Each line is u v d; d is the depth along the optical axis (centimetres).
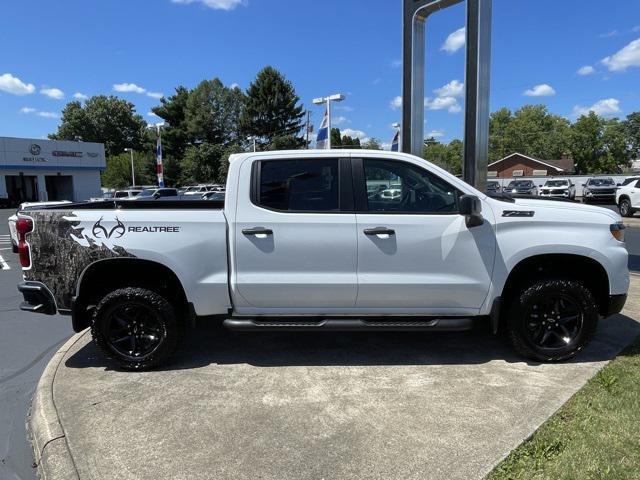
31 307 436
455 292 426
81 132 9119
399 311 436
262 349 491
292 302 430
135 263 431
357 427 335
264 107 6562
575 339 436
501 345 491
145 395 391
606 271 427
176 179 6975
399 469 287
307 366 446
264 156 426
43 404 375
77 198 4800
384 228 418
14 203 4216
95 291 444
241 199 422
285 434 328
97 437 327
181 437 326
